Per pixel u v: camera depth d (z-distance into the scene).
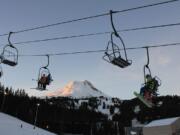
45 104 157.12
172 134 24.62
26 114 148.75
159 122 26.86
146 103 13.42
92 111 169.12
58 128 150.75
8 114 136.12
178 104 127.69
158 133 25.67
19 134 72.62
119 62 11.09
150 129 26.41
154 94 13.41
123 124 148.75
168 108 125.75
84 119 160.25
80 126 155.00
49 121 152.12
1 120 101.38
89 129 153.00
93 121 159.75
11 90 162.12
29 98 158.75
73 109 164.25
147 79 13.30
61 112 157.25
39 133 87.50
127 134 45.59
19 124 101.56
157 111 129.88
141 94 13.46
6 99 147.38
